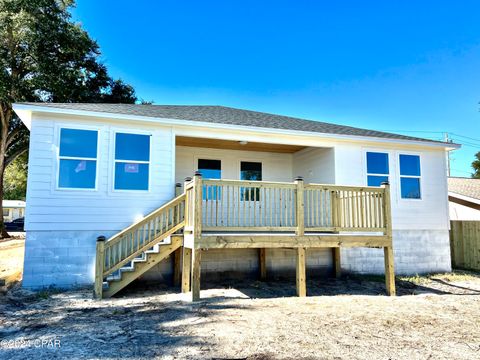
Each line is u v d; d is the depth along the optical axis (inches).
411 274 426.0
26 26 665.6
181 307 247.3
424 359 152.6
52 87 700.7
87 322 208.1
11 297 273.4
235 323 207.2
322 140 409.4
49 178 313.3
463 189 652.7
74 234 315.9
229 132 377.1
